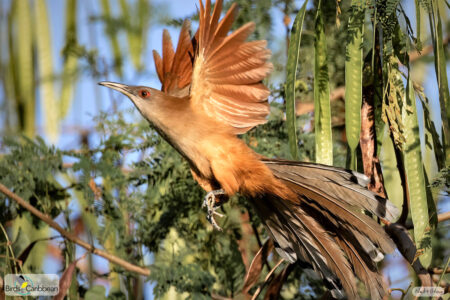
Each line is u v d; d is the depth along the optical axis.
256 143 10.25
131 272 9.89
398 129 7.71
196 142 8.86
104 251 9.76
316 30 8.30
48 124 11.43
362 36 7.79
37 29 11.75
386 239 8.11
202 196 10.29
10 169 10.26
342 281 8.59
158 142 10.45
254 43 8.34
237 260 10.17
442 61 7.82
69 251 9.68
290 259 8.95
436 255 9.22
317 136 8.27
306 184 8.40
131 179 10.38
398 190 9.73
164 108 9.03
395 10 7.76
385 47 7.83
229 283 10.12
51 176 10.48
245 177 8.64
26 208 9.77
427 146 8.49
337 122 10.62
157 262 9.83
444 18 9.42
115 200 10.28
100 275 10.02
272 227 9.07
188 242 10.23
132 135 10.63
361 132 8.48
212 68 8.73
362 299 8.92
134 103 9.30
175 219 10.24
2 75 11.57
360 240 8.51
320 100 8.27
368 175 8.42
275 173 8.55
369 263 8.45
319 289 9.92
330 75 10.47
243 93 8.72
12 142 10.35
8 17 11.75
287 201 8.79
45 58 11.70
